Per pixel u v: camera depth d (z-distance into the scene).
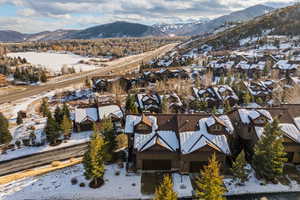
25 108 82.31
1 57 197.12
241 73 111.06
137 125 37.50
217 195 25.16
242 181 32.84
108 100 85.38
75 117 57.25
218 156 35.00
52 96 98.31
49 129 50.28
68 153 46.94
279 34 188.25
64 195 31.61
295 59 118.38
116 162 39.59
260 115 39.66
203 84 96.81
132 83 107.19
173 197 21.77
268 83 79.56
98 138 34.22
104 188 32.75
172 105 68.06
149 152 35.38
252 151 39.53
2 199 31.20
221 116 41.41
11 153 47.44
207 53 183.00
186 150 34.72
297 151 37.16
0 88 112.44
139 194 31.59
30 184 34.34
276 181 33.34
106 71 162.50
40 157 45.59
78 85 118.19
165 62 153.00
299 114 43.06
